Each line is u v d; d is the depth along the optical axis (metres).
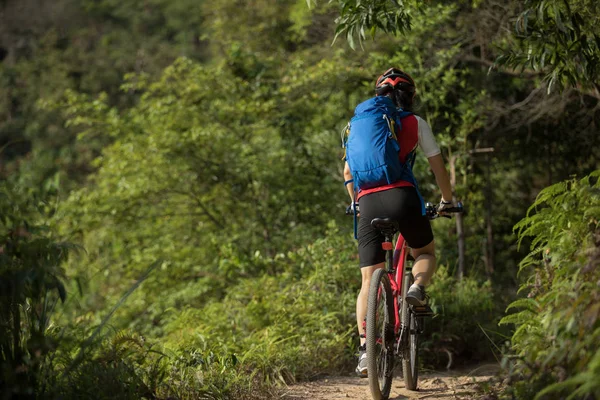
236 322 7.78
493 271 11.91
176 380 4.86
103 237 13.95
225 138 13.09
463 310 8.17
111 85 46.56
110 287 14.46
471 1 10.74
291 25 17.62
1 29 55.97
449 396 5.34
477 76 12.06
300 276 9.26
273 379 5.87
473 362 7.64
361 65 12.23
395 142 5.00
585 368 3.31
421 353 7.46
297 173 13.04
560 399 3.43
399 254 5.33
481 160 12.48
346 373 6.64
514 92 11.98
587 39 6.03
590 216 4.26
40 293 3.78
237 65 13.32
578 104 10.70
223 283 12.78
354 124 5.13
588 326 3.35
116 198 13.34
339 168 12.88
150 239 14.27
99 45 53.47
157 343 6.14
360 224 5.17
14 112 44.66
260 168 13.05
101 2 59.78
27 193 4.09
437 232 12.02
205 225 14.05
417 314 5.29
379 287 4.91
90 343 4.17
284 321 7.30
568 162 12.56
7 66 49.25
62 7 58.19
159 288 13.69
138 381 4.40
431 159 5.16
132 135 13.48
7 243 3.71
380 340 5.00
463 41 11.27
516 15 9.90
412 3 5.85
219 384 5.04
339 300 7.87
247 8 18.12
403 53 11.59
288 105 12.71
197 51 50.78
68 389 4.02
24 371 3.68
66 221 13.11
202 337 6.08
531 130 12.34
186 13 54.81
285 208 13.30
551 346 3.80
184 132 13.12
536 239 4.77
